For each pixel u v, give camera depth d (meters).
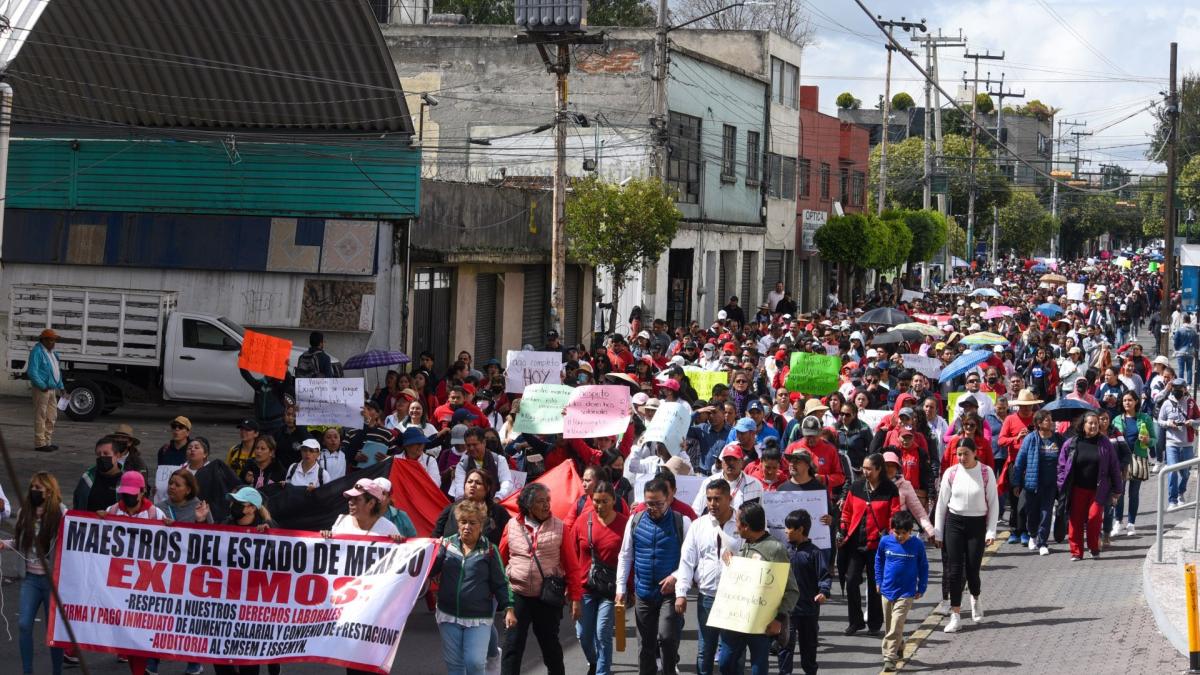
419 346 28.33
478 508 9.54
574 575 10.24
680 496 12.18
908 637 12.67
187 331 24.34
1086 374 23.41
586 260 32.72
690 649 12.27
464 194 28.95
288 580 10.04
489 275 31.55
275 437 16.52
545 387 15.15
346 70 25.27
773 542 9.83
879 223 55.19
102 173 27.14
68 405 24.19
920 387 19.66
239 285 26.78
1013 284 71.19
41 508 10.27
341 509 12.75
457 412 14.55
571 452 14.66
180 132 27.08
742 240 46.75
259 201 26.73
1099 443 16.28
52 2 23.56
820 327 30.62
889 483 12.62
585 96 38.22
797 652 12.15
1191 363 35.03
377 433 14.76
